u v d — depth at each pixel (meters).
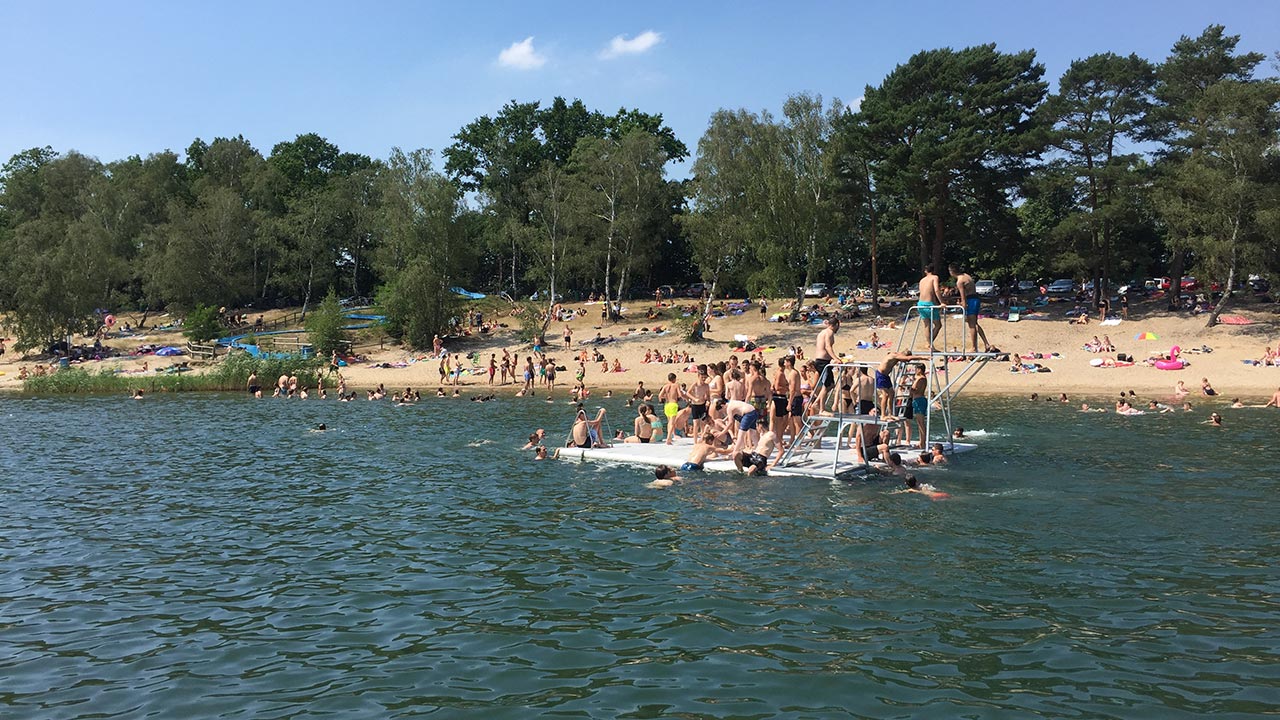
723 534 14.20
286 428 32.38
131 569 12.77
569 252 78.25
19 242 79.50
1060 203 86.25
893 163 61.62
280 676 8.58
